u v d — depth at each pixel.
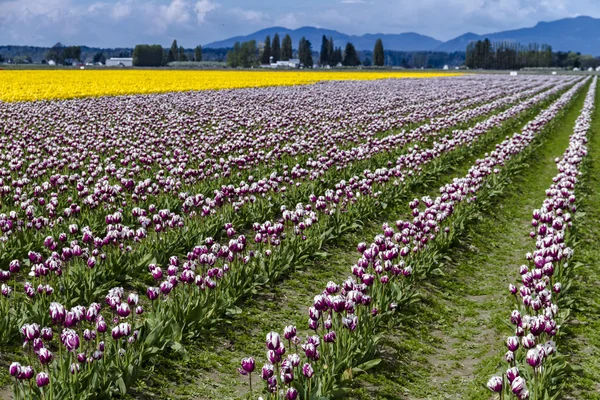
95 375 7.28
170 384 8.16
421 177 20.52
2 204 14.24
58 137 24.06
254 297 11.17
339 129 30.81
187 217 14.09
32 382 7.29
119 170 17.19
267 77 85.62
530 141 28.48
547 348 7.33
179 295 9.98
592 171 23.94
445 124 32.22
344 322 8.05
